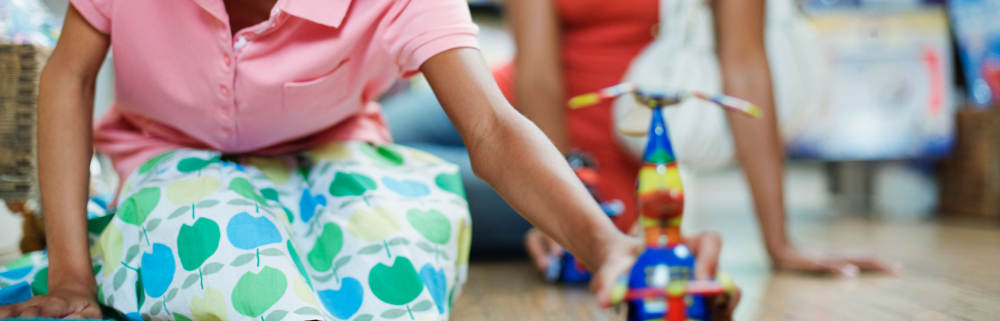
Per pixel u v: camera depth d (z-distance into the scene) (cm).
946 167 290
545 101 171
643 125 82
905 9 268
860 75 269
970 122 271
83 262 93
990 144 261
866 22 267
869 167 296
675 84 167
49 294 88
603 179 182
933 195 301
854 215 286
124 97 106
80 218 94
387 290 96
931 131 269
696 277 62
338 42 96
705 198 385
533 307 132
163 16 96
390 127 216
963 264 170
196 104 101
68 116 95
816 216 286
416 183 108
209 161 102
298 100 100
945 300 130
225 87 98
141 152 112
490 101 82
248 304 88
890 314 120
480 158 81
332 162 108
